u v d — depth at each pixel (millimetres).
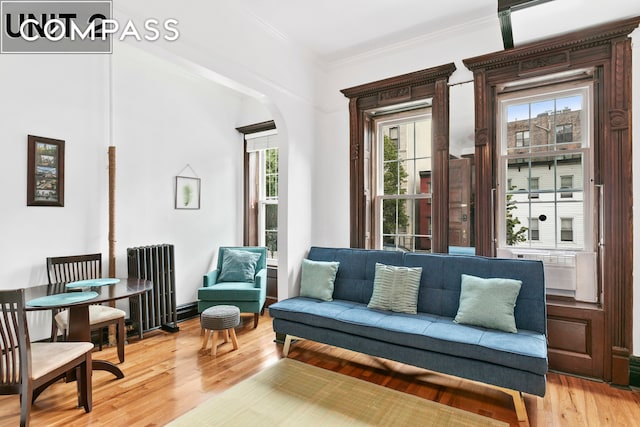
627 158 2391
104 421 1968
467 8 2787
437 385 2412
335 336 2652
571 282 2627
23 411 1734
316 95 3736
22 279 2730
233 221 4688
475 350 2082
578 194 2668
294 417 1999
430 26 3068
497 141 2941
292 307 2916
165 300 3619
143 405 2131
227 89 4570
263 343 3211
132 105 3537
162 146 3830
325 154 3910
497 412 2066
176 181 3969
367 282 3111
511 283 2400
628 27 2359
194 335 3441
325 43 3371
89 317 2455
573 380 2457
